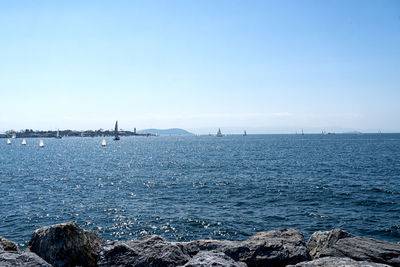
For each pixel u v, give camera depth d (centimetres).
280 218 2809
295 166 6944
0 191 4388
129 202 3634
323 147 15112
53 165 8344
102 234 2525
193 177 5575
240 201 3534
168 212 3116
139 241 1048
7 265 782
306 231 2447
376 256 897
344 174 5484
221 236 2408
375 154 10106
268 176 5438
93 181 5359
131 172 6600
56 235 968
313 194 3781
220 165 7556
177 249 973
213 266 763
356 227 2503
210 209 3203
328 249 986
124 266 930
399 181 4628
